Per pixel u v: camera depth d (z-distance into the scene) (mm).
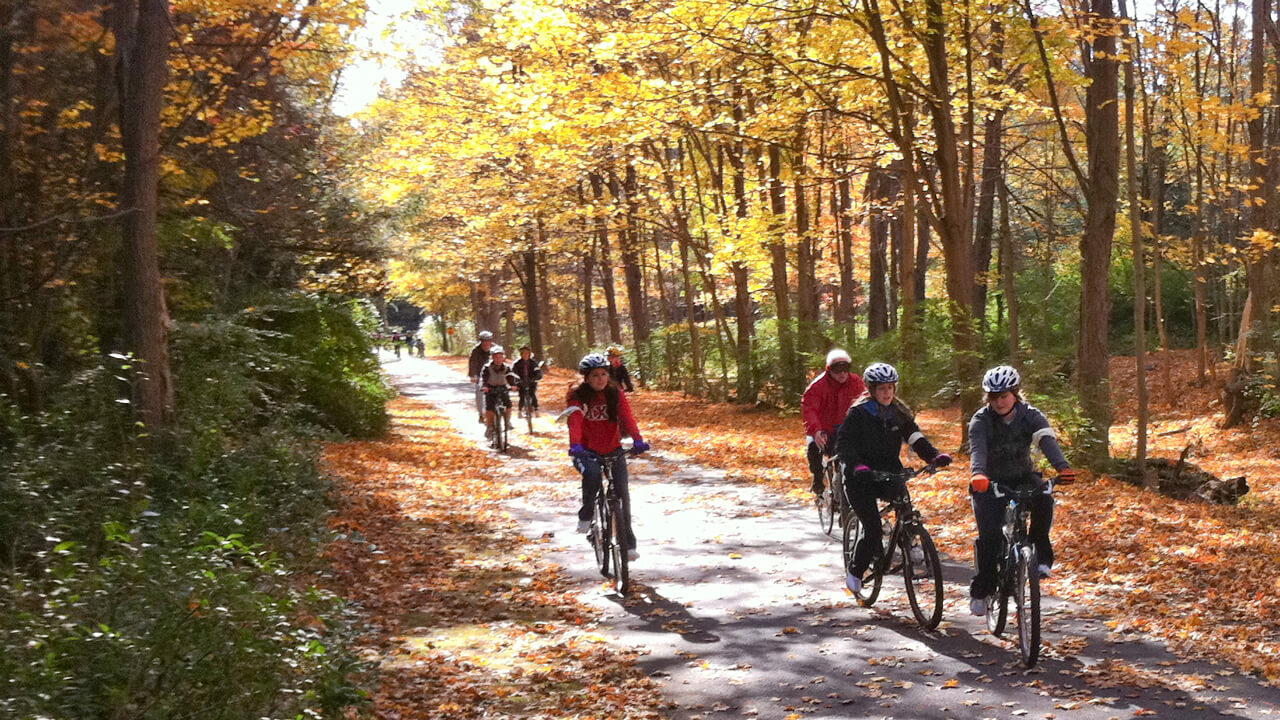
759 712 6055
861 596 8453
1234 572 8758
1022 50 17328
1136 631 7305
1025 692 6148
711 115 20547
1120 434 24734
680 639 7629
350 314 22141
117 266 12211
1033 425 6977
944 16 16859
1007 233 23922
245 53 14789
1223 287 33094
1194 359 32344
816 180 21328
